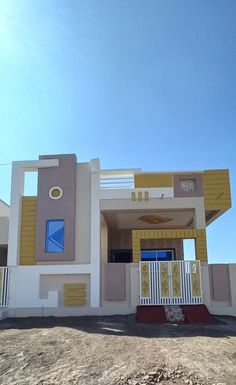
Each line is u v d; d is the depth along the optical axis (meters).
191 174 20.45
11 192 19.62
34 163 19.77
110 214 21.91
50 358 10.05
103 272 18.22
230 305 17.34
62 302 18.20
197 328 14.19
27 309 18.06
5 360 9.92
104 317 16.92
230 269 17.67
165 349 10.81
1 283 18.41
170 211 21.05
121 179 20.78
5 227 21.36
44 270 18.50
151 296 17.30
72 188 19.38
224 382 8.46
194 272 17.48
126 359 9.89
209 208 19.95
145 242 25.95
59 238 18.95
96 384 8.39
